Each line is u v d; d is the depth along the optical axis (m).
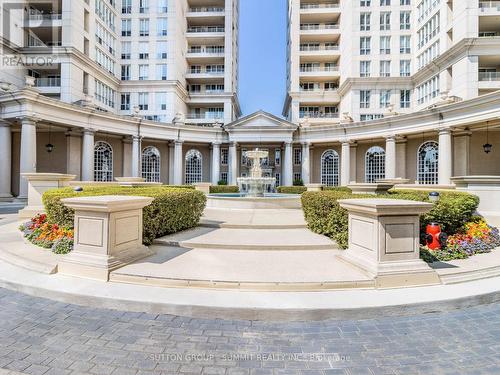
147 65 36.41
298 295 4.41
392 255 4.79
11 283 4.85
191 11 42.09
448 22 25.84
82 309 4.25
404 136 24.25
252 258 5.90
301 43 40.09
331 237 7.21
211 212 11.74
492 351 3.33
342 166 26.64
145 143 29.36
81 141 24.92
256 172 17.00
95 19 31.16
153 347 3.34
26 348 3.30
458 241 6.38
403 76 32.44
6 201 19.19
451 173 20.59
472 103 17.89
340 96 37.25
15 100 18.50
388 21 33.09
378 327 3.83
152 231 6.72
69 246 6.07
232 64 41.38
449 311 4.30
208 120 38.78
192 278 4.71
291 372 2.95
